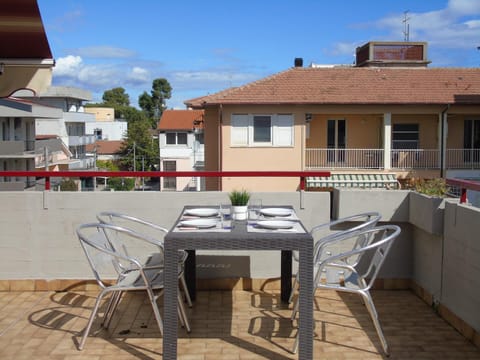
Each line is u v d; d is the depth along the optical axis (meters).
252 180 22.34
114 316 5.64
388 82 23.83
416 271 6.44
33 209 6.34
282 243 4.25
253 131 22.44
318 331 5.26
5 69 5.26
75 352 4.74
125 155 70.56
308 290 4.27
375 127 23.83
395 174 22.81
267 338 5.07
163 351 4.27
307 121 22.89
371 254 6.55
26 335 5.11
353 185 22.17
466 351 4.81
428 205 5.77
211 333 5.19
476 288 4.92
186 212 5.42
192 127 48.44
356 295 6.36
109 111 84.25
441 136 22.97
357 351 4.80
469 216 5.06
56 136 45.50
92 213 6.37
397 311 5.84
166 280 4.26
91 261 4.84
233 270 6.52
